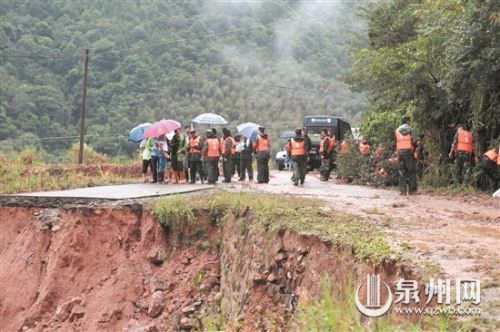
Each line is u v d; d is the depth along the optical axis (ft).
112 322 56.90
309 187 85.40
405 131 75.51
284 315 40.45
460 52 75.41
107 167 119.65
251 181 97.45
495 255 34.94
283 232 46.26
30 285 63.00
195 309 54.49
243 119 305.53
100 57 289.74
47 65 277.44
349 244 37.93
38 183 93.86
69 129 247.70
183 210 60.80
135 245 61.82
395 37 120.06
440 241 39.45
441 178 87.15
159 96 289.74
